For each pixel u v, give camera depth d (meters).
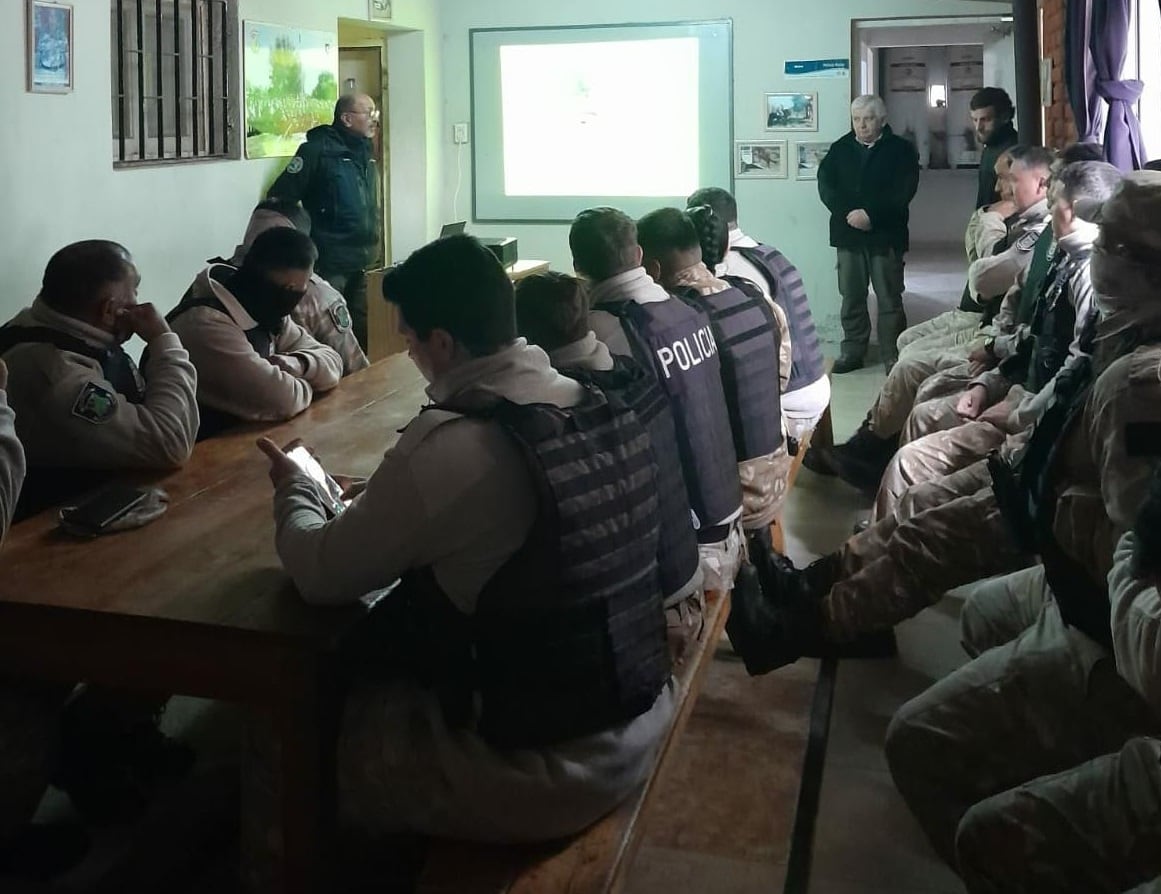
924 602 2.64
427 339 1.76
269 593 1.90
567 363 2.04
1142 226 2.04
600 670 1.75
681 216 2.97
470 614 1.73
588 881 1.72
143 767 2.55
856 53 7.52
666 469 2.11
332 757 1.82
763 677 3.15
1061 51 5.68
